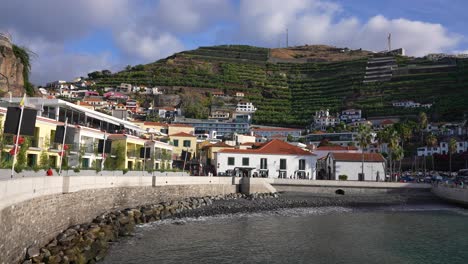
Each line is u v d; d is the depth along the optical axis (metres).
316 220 53.47
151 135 85.06
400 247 37.41
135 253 31.27
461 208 70.62
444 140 169.12
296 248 35.84
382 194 79.62
